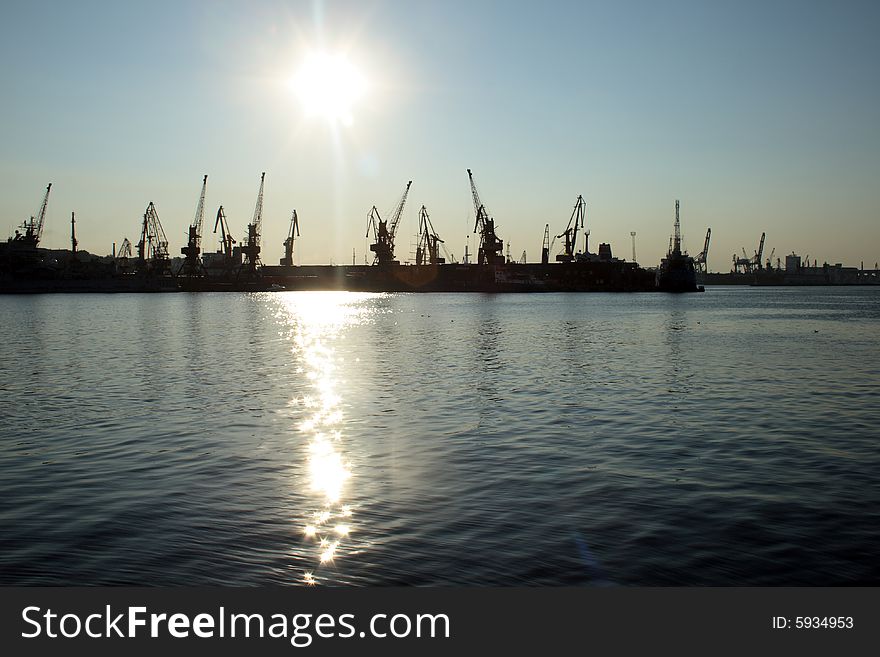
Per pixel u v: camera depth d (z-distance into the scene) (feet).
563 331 304.71
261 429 94.68
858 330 310.24
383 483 67.92
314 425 97.45
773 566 48.73
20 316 450.30
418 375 154.30
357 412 107.65
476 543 52.54
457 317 438.81
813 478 69.46
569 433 90.94
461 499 62.75
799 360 185.26
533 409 109.09
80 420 101.14
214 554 50.98
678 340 254.27
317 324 370.73
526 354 202.18
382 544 52.42
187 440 87.66
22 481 68.85
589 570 48.26
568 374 154.20
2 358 194.08
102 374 157.79
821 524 56.13
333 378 150.51
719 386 135.03
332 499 62.95
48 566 49.26
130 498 63.31
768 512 58.95
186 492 65.16
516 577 47.39
